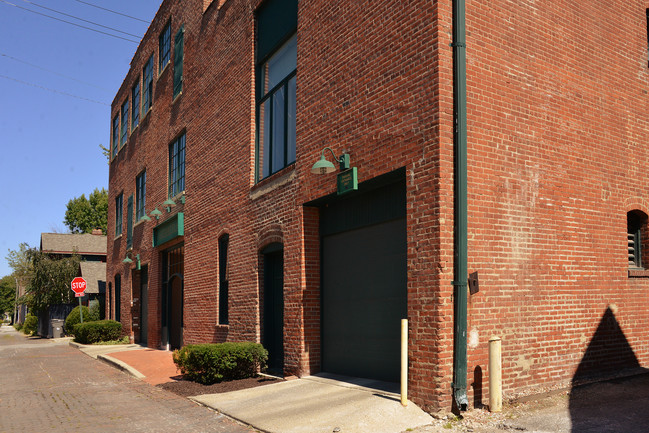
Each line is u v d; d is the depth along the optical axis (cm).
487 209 749
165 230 1853
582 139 891
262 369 1123
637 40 1018
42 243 4747
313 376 970
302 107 1029
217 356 1041
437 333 682
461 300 689
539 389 776
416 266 726
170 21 1956
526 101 816
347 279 942
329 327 985
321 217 1020
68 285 3556
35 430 739
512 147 789
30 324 4228
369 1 859
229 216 1337
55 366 1585
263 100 1235
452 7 736
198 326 1512
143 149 2238
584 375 841
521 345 765
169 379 1165
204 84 1562
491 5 789
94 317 3183
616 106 958
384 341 845
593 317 866
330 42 954
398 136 775
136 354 1716
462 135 713
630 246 995
